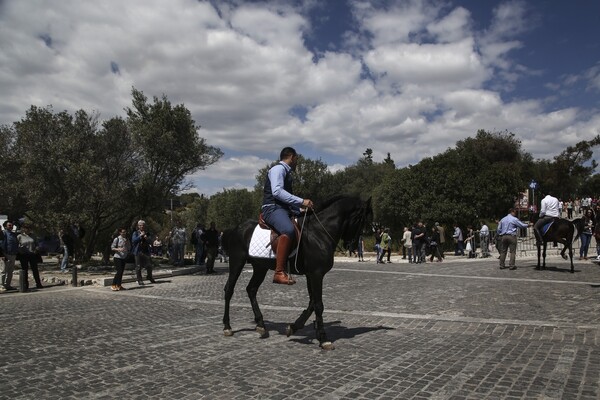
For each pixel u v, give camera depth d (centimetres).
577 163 5400
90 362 595
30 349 664
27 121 1747
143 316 925
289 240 651
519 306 924
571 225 1432
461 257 2622
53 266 2158
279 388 489
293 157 703
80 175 1667
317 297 662
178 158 2039
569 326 738
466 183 3525
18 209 2130
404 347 646
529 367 541
